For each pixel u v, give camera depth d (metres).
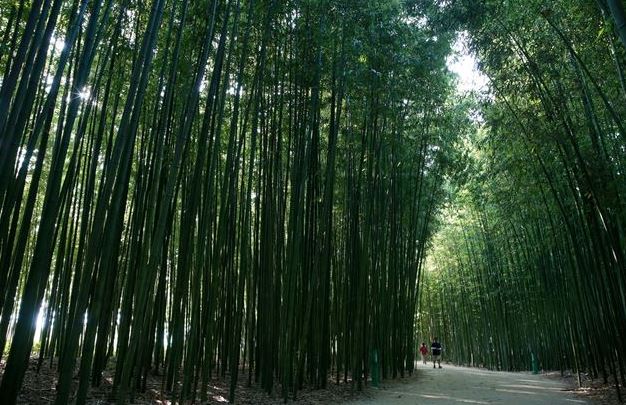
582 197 7.77
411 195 11.31
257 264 8.37
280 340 7.72
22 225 4.57
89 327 4.07
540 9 6.78
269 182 7.25
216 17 6.16
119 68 6.06
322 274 7.83
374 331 9.24
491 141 9.75
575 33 7.06
